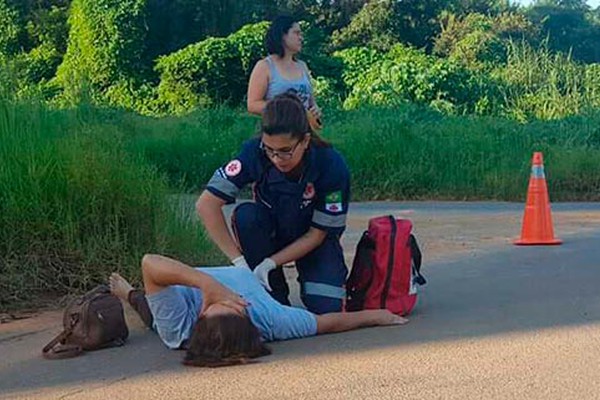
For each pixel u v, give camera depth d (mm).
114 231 6246
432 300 5621
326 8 42094
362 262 5027
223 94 30578
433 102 26234
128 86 31312
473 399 3678
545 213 8359
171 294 4418
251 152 4746
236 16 36844
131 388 3902
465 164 16641
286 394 3760
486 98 26953
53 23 32688
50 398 3805
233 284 4551
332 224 4793
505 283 6188
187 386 3904
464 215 12195
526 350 4391
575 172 16266
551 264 7008
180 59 30219
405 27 40844
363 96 27062
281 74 5898
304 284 4926
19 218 6004
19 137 6340
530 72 28047
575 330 4773
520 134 18203
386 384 3875
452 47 38188
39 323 5270
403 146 16891
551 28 53312
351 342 4566
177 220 6656
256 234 4812
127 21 31891
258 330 4465
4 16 31891
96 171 6336
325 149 4766
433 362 4199
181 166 17141
